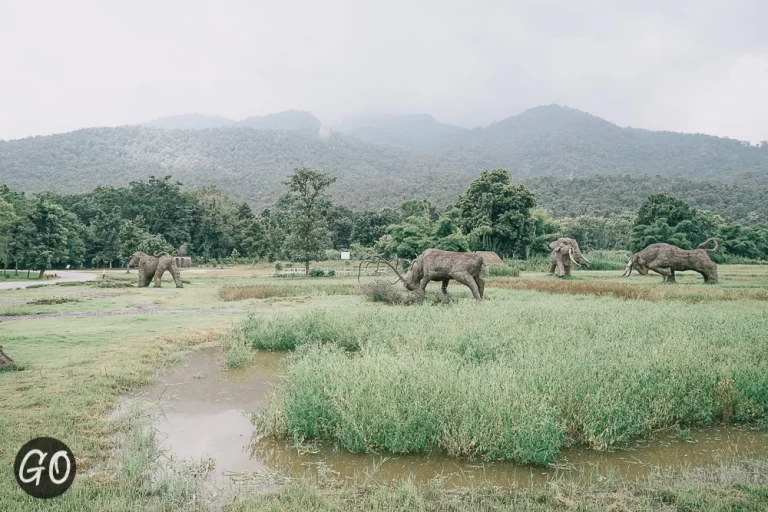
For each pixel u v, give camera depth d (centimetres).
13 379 802
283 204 11306
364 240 8888
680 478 492
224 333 1295
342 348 998
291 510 413
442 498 445
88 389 752
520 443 520
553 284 2489
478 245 6066
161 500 438
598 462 534
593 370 672
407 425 547
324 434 596
